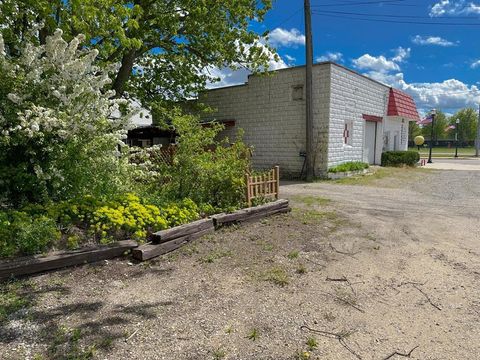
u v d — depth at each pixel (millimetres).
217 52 12672
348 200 8625
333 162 13781
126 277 3754
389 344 2646
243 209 6043
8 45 6090
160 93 14328
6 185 4648
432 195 9625
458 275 3961
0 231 3678
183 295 3387
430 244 5082
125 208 4707
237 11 11758
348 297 3406
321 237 5336
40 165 4871
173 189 6109
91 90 5074
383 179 13211
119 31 7355
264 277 3828
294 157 14336
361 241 5180
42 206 4527
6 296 3156
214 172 6176
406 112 19547
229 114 16172
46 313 2945
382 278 3873
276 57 13297
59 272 3703
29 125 4379
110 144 5414
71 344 2541
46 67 4973
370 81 16297
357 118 15398
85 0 6504
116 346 2541
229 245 4840
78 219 4371
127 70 10977
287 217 6539
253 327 2846
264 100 15016
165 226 4746
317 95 13477
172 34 10875
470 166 20016
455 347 2609
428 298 3402
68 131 4836
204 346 2578
